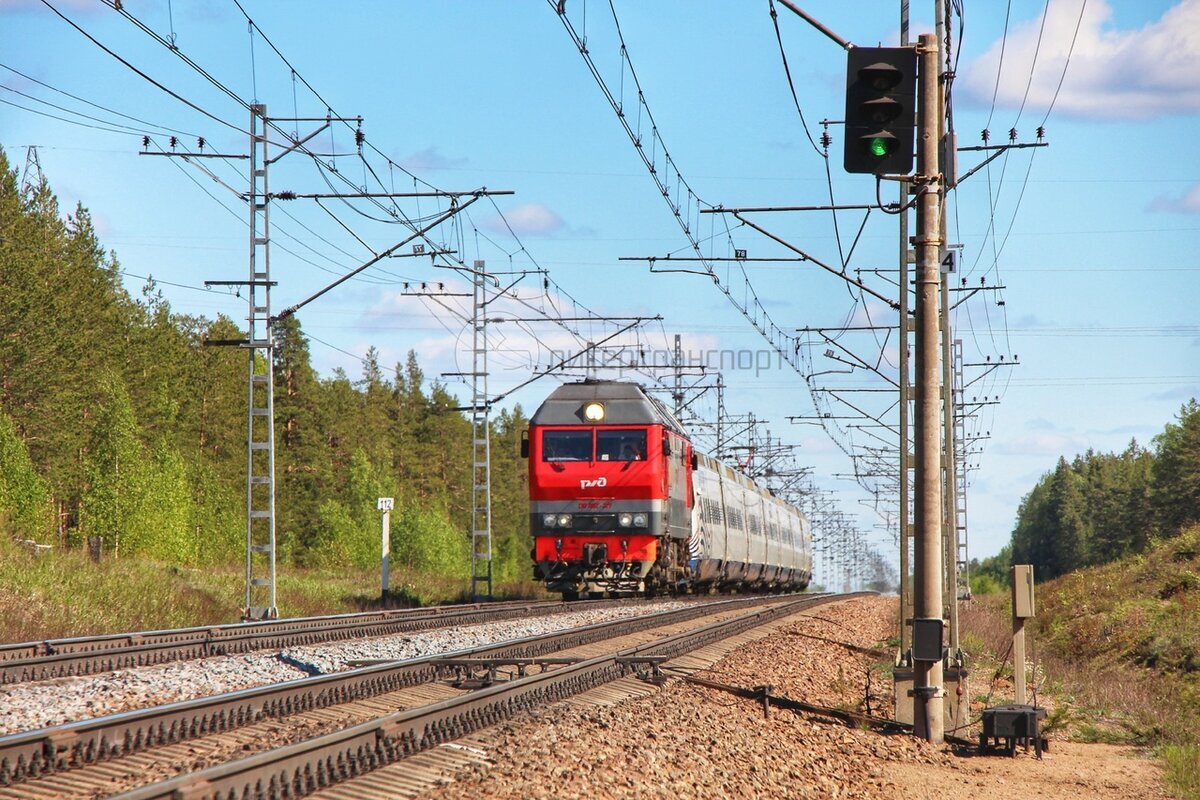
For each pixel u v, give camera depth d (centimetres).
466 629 5288
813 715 3362
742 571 11269
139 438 15462
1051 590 11300
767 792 2209
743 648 4891
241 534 16012
